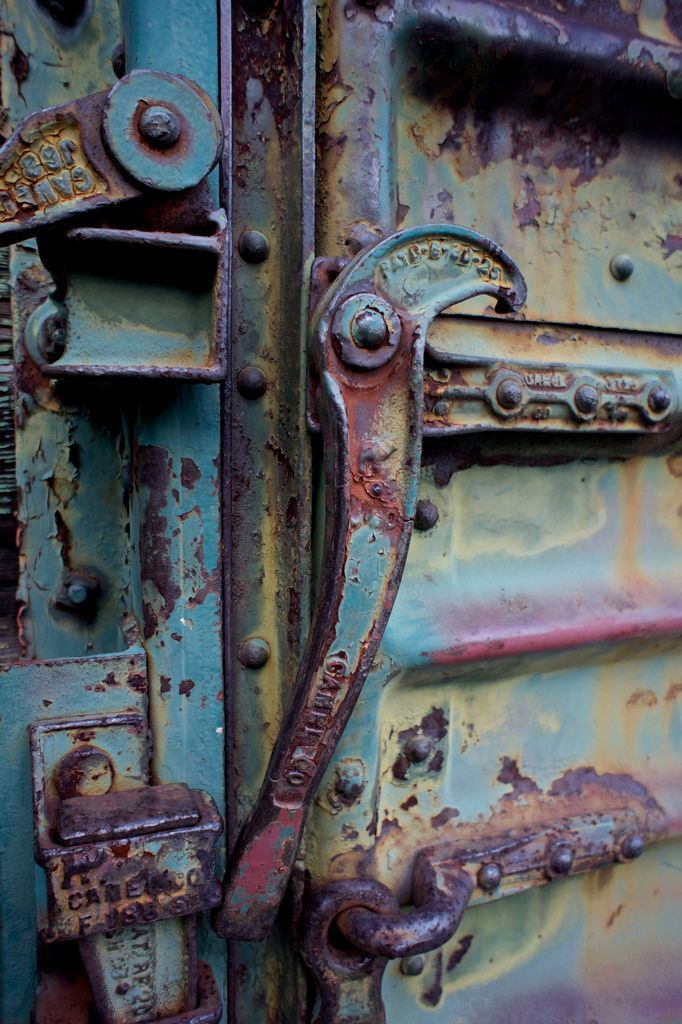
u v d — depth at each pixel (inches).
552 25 29.4
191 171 22.9
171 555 26.8
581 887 35.8
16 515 28.8
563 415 30.5
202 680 27.5
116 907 24.7
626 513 34.8
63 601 28.9
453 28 28.2
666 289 33.9
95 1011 26.1
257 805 27.0
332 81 27.5
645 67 30.9
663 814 35.0
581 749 34.9
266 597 29.0
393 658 29.9
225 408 27.1
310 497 27.8
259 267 28.0
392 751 31.3
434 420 28.6
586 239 32.4
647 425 32.2
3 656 28.9
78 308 23.6
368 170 27.8
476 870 31.4
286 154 27.4
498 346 30.2
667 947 37.1
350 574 25.8
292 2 26.7
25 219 22.2
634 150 33.3
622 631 33.6
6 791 26.1
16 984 26.9
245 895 26.9
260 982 30.7
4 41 27.3
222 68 25.4
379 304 25.3
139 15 24.8
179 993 26.1
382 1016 29.2
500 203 30.9
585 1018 34.6
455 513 31.7
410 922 27.7
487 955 34.1
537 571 33.1
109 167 22.4
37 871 25.9
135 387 26.6
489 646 31.2
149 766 27.0
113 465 29.5
